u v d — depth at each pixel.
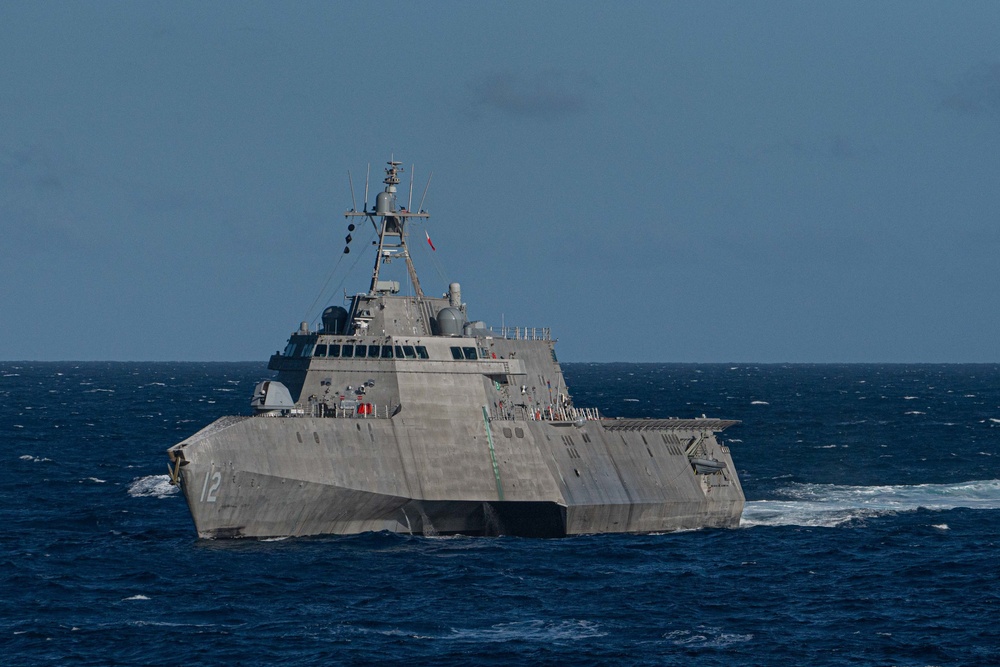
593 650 183.88
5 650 180.75
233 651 180.25
